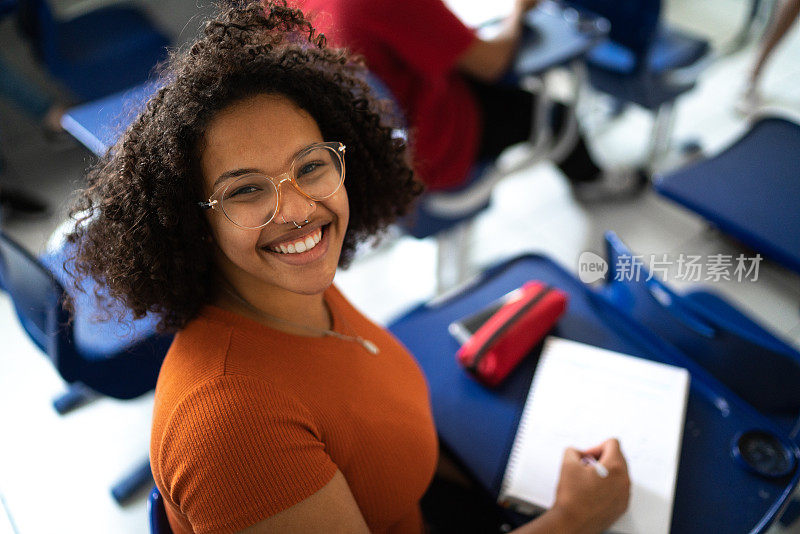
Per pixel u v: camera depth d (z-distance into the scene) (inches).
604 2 87.7
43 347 64.4
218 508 25.8
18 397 83.2
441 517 45.3
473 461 42.6
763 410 50.8
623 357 46.4
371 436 32.0
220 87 27.0
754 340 44.2
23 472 75.8
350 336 35.9
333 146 28.9
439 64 65.9
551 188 110.0
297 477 26.7
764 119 70.8
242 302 31.9
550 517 36.8
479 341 46.8
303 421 28.4
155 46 95.0
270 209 27.8
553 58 72.1
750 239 59.2
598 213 104.6
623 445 41.6
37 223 100.6
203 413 26.7
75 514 72.2
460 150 73.4
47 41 88.7
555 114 84.0
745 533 38.0
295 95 29.5
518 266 54.9
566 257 98.3
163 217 28.7
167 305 31.7
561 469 38.1
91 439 78.5
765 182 63.9
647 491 39.2
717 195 63.1
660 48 98.9
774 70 131.1
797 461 40.4
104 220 31.0
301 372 30.9
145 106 30.2
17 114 113.3
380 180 39.2
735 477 40.4
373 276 95.8
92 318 36.7
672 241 98.3
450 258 90.4
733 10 145.0
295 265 29.3
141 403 81.9
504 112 79.0
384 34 63.3
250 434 26.5
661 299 48.2
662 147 108.2
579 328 49.5
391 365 37.7
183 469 26.2
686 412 43.7
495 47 68.8
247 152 27.2
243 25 31.1
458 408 45.5
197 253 30.5
